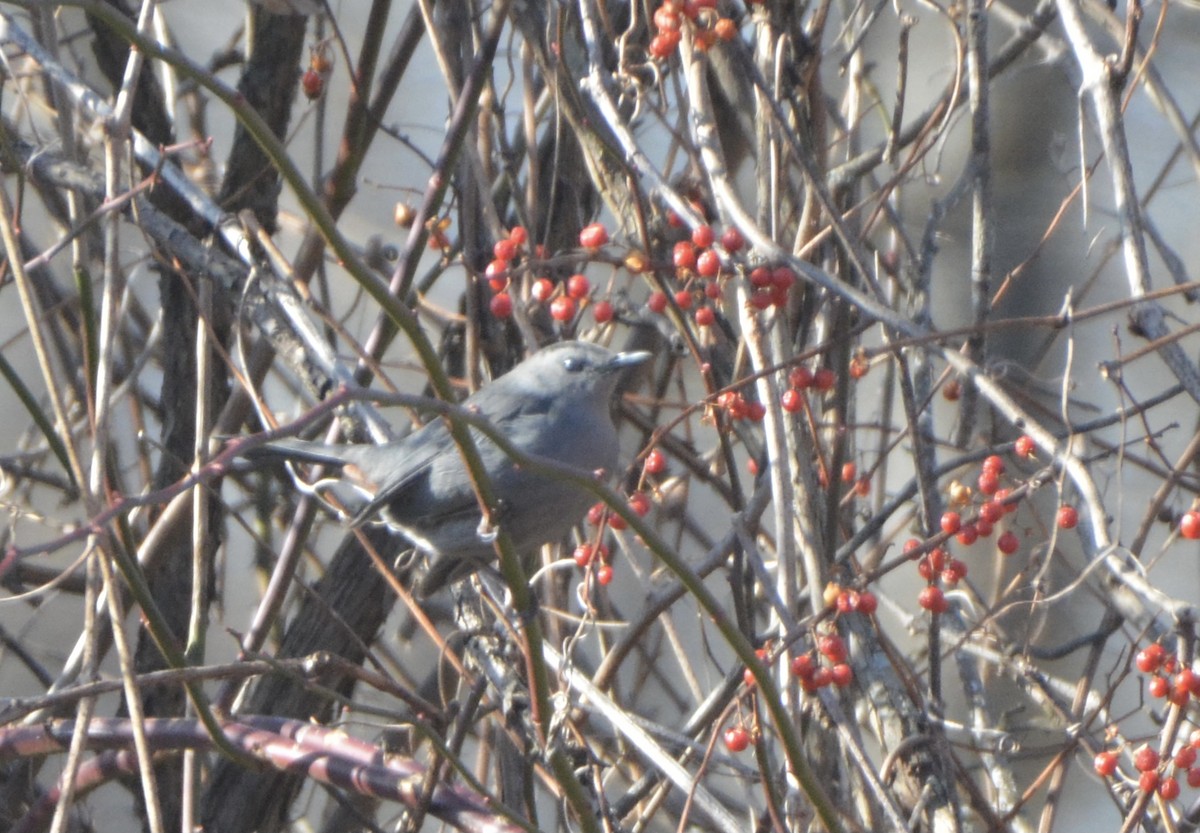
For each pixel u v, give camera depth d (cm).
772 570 1007
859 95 1010
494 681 844
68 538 508
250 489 1220
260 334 1033
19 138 945
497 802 703
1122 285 1547
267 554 1188
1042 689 877
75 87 853
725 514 1462
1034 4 1462
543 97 1091
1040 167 1546
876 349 890
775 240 856
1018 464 1062
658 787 959
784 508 802
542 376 949
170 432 1101
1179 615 679
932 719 841
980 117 907
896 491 1280
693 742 863
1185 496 1224
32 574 1169
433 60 1692
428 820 1352
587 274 1223
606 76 914
